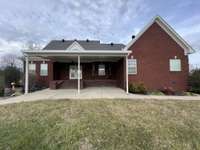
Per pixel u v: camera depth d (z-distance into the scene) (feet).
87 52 40.09
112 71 69.00
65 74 68.69
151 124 18.95
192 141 16.25
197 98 34.42
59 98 32.68
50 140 15.60
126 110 23.72
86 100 30.19
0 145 14.87
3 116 21.52
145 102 29.01
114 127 17.89
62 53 40.09
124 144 15.16
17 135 16.44
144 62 49.60
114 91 44.91
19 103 28.17
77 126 17.98
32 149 14.33
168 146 15.28
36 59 60.54
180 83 49.60
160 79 49.52
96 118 20.18
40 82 60.64
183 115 22.22
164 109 24.64
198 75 46.68
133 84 44.14
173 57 49.98
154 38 50.11
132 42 49.83
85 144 15.01
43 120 19.83
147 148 14.87
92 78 69.00
